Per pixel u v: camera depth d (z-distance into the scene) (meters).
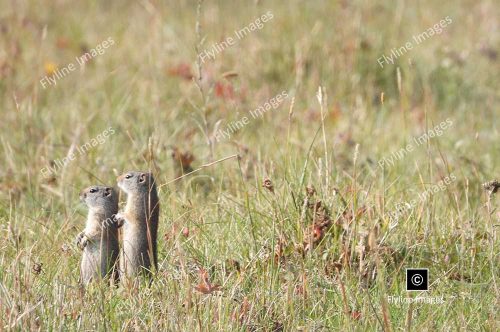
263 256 13.31
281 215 13.88
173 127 20.25
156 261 13.10
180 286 12.53
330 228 13.59
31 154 18.70
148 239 12.64
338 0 26.77
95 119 21.03
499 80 24.67
